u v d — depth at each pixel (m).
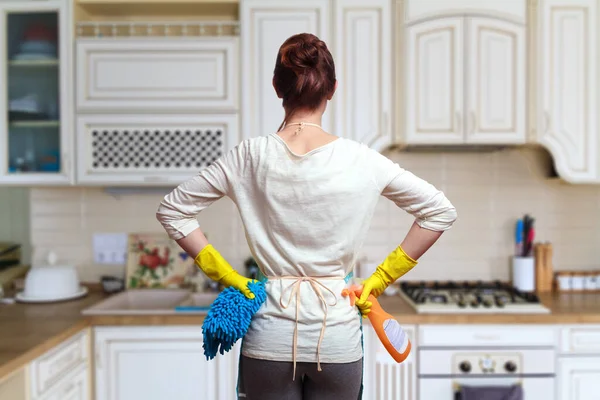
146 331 2.12
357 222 1.04
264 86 2.30
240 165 1.06
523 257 2.57
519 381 2.11
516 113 2.30
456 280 2.66
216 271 1.10
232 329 1.03
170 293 2.58
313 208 1.02
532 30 2.30
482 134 2.30
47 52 2.31
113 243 2.64
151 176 2.31
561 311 2.16
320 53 1.07
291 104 1.09
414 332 2.12
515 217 2.66
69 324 1.96
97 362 2.11
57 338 1.79
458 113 2.29
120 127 2.30
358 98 2.31
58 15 2.28
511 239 2.66
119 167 2.31
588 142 2.32
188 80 2.29
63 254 2.65
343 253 1.05
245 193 1.07
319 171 1.02
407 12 2.29
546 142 2.31
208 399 2.14
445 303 2.23
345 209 1.02
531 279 2.54
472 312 2.13
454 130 2.30
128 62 2.29
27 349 1.63
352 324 1.07
